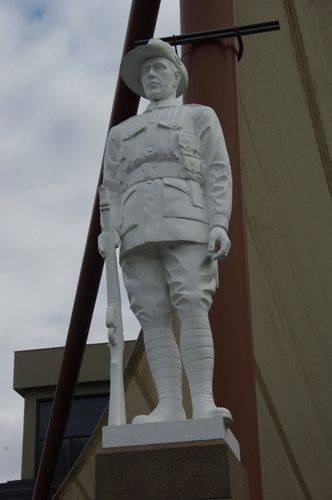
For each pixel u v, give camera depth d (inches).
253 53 482.6
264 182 539.8
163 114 240.2
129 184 234.5
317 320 612.1
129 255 230.5
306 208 566.6
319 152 543.2
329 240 584.7
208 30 363.9
